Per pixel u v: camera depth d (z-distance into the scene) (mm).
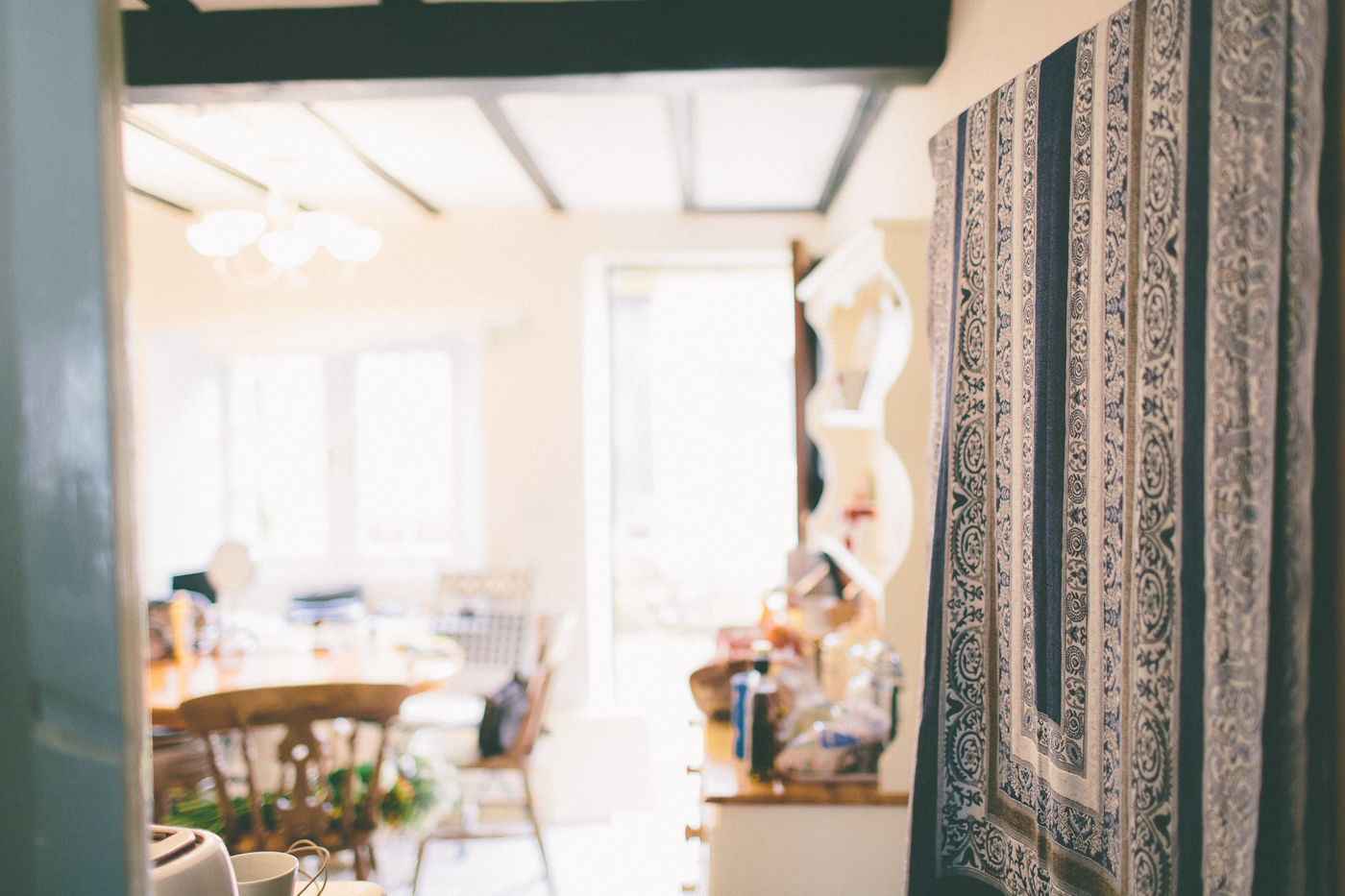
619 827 3527
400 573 4297
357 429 4316
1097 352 946
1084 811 979
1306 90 701
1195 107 789
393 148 3020
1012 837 1144
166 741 2826
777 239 4008
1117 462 911
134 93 2082
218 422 4410
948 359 1296
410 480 4328
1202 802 775
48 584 416
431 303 4062
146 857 432
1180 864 798
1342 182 763
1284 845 748
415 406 4305
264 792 2457
